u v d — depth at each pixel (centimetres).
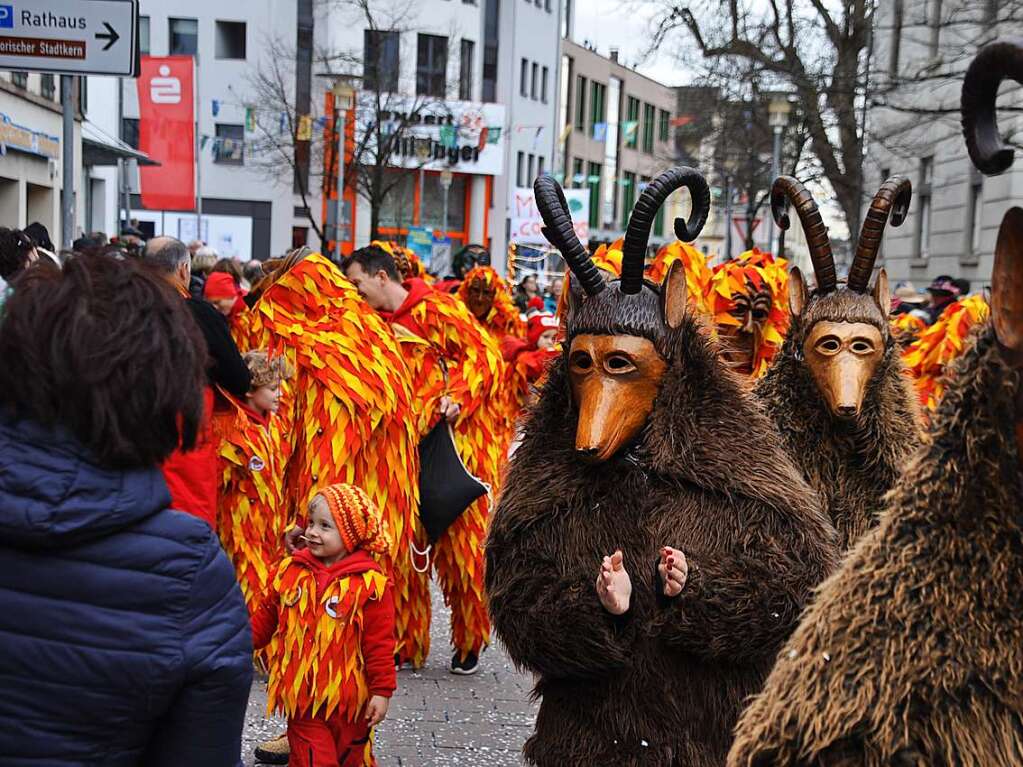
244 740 567
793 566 362
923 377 782
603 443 361
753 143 2578
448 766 536
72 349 219
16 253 608
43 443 219
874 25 1895
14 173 1927
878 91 1588
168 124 2042
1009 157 209
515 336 954
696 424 373
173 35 4338
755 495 367
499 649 746
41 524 213
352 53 3678
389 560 574
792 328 510
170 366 227
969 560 211
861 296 507
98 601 219
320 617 455
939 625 211
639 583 363
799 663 228
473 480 639
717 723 366
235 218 4169
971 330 221
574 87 5619
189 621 225
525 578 372
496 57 4681
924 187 2611
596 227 5975
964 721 208
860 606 220
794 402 505
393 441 576
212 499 512
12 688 218
